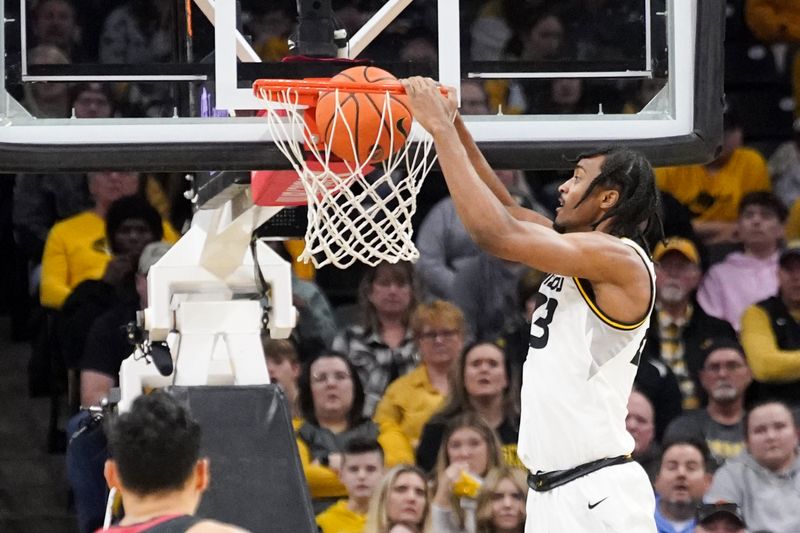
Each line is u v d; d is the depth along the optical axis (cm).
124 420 705
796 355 1725
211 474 1024
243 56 1059
